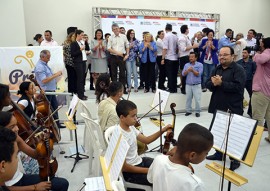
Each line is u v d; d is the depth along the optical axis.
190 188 1.07
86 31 7.93
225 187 2.44
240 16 10.38
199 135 1.13
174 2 9.05
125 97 4.86
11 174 1.21
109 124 2.33
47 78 3.65
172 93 5.37
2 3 5.12
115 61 5.29
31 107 2.84
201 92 5.18
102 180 1.45
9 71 3.89
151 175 1.31
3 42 5.24
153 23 8.59
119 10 8.24
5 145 1.17
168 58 5.29
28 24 7.25
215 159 2.95
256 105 3.25
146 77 5.58
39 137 2.07
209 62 5.53
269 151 3.27
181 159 1.17
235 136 1.67
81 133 3.90
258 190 2.39
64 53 4.74
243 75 2.60
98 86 2.82
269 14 11.09
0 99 2.09
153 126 4.30
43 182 1.56
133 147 1.89
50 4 7.42
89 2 7.86
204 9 9.59
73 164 2.89
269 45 3.07
